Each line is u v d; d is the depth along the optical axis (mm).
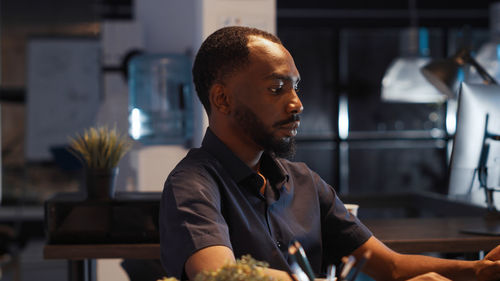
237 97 1388
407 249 1948
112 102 3564
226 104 1411
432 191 6121
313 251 1496
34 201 6242
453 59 2785
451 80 2764
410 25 5898
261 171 1507
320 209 1579
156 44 3436
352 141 5996
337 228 1571
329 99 5973
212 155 1448
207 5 2695
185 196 1292
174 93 3172
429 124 6086
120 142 2104
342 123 5984
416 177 6113
